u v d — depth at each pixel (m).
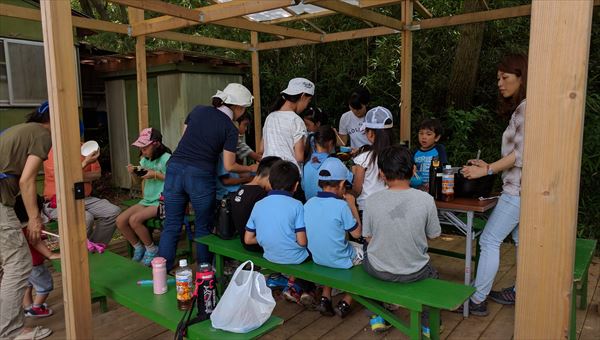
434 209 2.39
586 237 4.70
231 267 3.70
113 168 7.81
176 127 6.75
